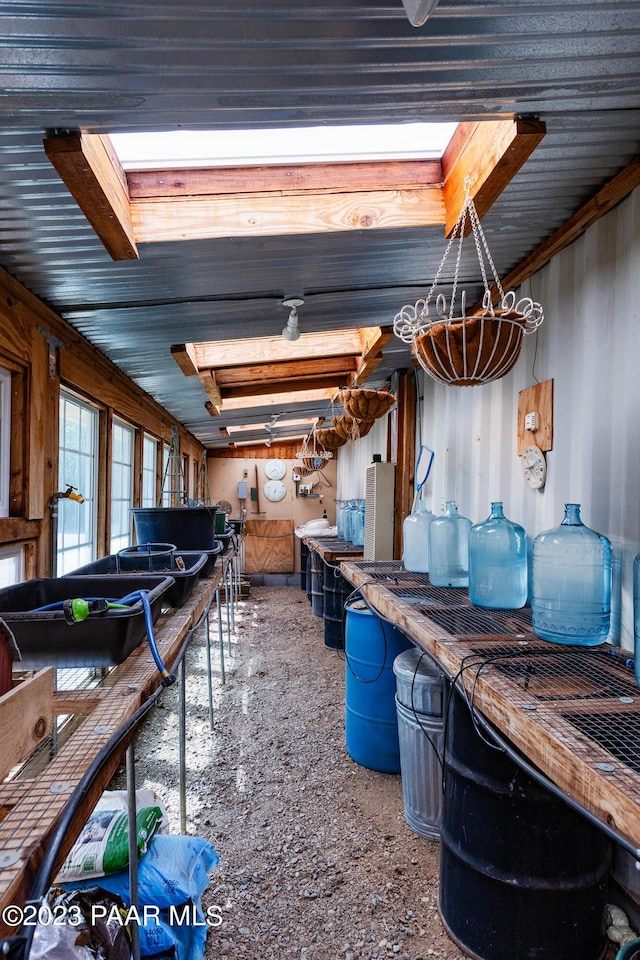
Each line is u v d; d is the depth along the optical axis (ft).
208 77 3.60
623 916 5.25
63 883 4.50
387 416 15.15
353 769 8.53
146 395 13.66
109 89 3.66
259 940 5.26
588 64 3.70
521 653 4.76
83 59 3.35
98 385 9.89
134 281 6.98
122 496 12.30
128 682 4.17
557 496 6.55
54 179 4.76
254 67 3.53
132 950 3.97
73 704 3.84
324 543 17.17
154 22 3.07
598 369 5.76
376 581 8.30
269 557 27.71
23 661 4.31
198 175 5.81
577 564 5.20
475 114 4.29
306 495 27.73
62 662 4.36
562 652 4.79
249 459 27.96
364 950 5.17
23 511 6.89
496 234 6.46
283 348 11.69
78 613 4.19
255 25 3.14
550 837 4.80
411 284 8.00
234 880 6.05
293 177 5.93
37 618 4.20
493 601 6.41
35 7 2.92
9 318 6.43
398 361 12.47
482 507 8.84
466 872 5.13
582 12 3.19
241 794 7.79
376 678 8.42
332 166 5.98
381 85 3.82
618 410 5.43
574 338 6.23
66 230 5.63
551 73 3.78
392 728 8.34
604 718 3.48
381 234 6.19
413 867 6.30
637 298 5.15
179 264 6.55
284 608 21.15
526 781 4.81
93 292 7.22
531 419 7.05
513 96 4.05
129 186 5.69
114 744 3.18
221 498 27.84
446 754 5.52
